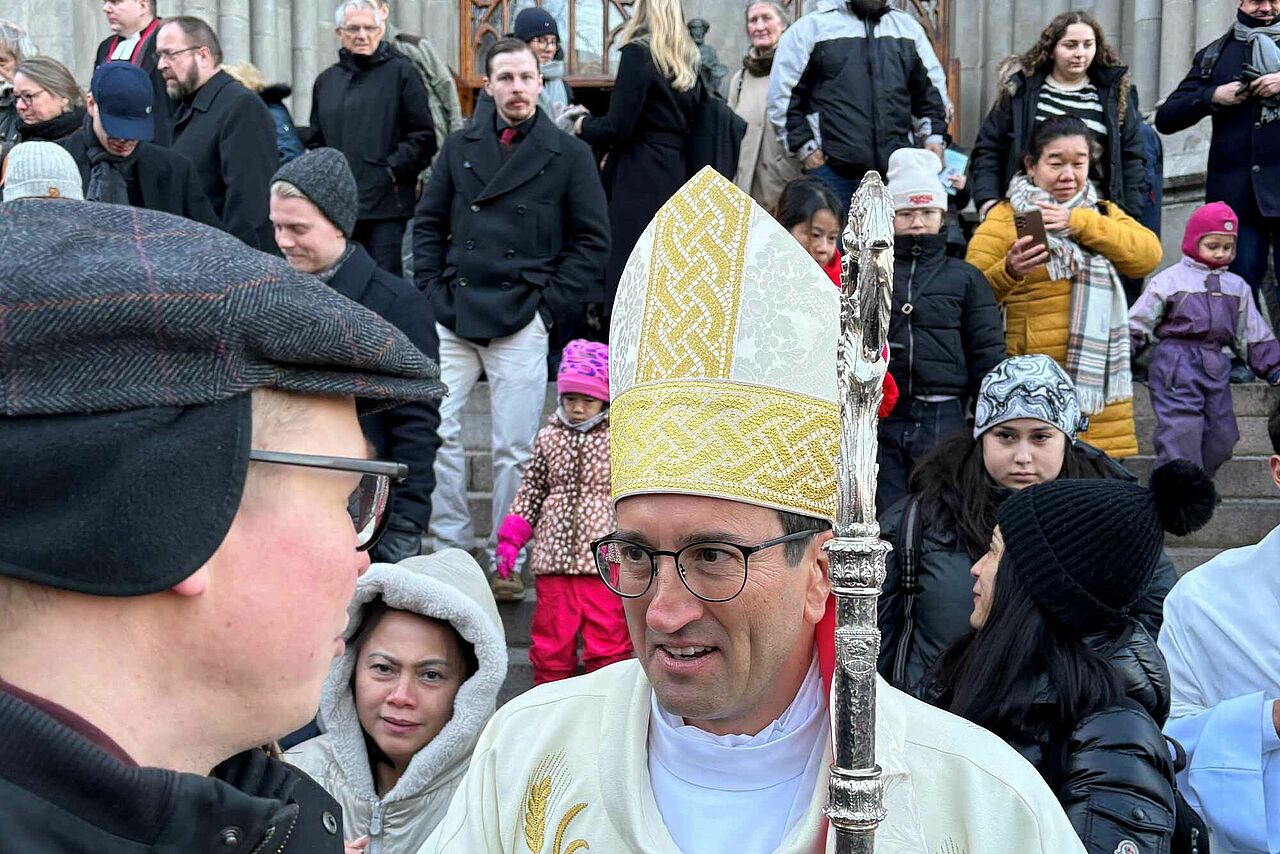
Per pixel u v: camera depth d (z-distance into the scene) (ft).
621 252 19.24
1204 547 17.81
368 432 12.59
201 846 2.89
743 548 4.55
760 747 4.78
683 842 4.76
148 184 15.47
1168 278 18.17
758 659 4.64
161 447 2.77
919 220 14.69
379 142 20.36
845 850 3.78
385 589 8.18
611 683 5.14
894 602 9.34
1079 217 16.38
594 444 13.93
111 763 2.77
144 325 2.75
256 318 2.86
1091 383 16.43
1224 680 8.38
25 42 21.29
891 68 20.11
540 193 16.62
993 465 9.71
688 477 4.55
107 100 15.08
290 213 12.43
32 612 2.88
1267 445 19.65
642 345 4.81
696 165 19.35
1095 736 6.19
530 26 22.04
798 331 4.68
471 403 20.45
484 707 8.34
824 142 20.21
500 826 5.08
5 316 2.65
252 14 27.35
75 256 2.80
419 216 17.12
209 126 16.89
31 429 2.70
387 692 8.30
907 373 14.58
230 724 3.10
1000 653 6.57
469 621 8.18
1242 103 20.70
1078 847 4.65
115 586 2.78
